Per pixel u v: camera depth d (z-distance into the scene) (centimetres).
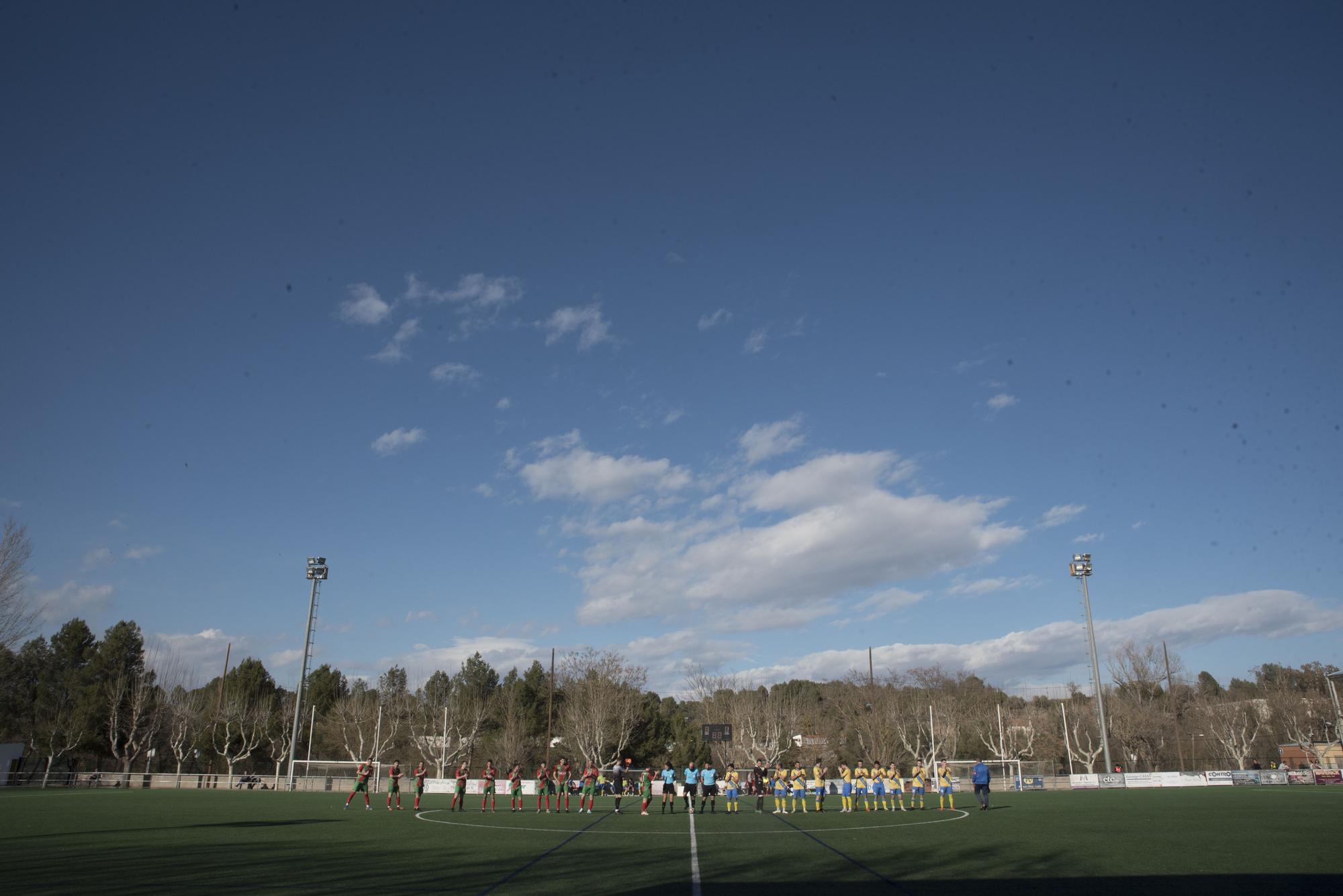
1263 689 9712
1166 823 2688
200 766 8588
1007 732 8725
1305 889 1388
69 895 1306
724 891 1378
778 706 9412
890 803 4097
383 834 2467
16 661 8756
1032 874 1577
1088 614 5984
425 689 9981
